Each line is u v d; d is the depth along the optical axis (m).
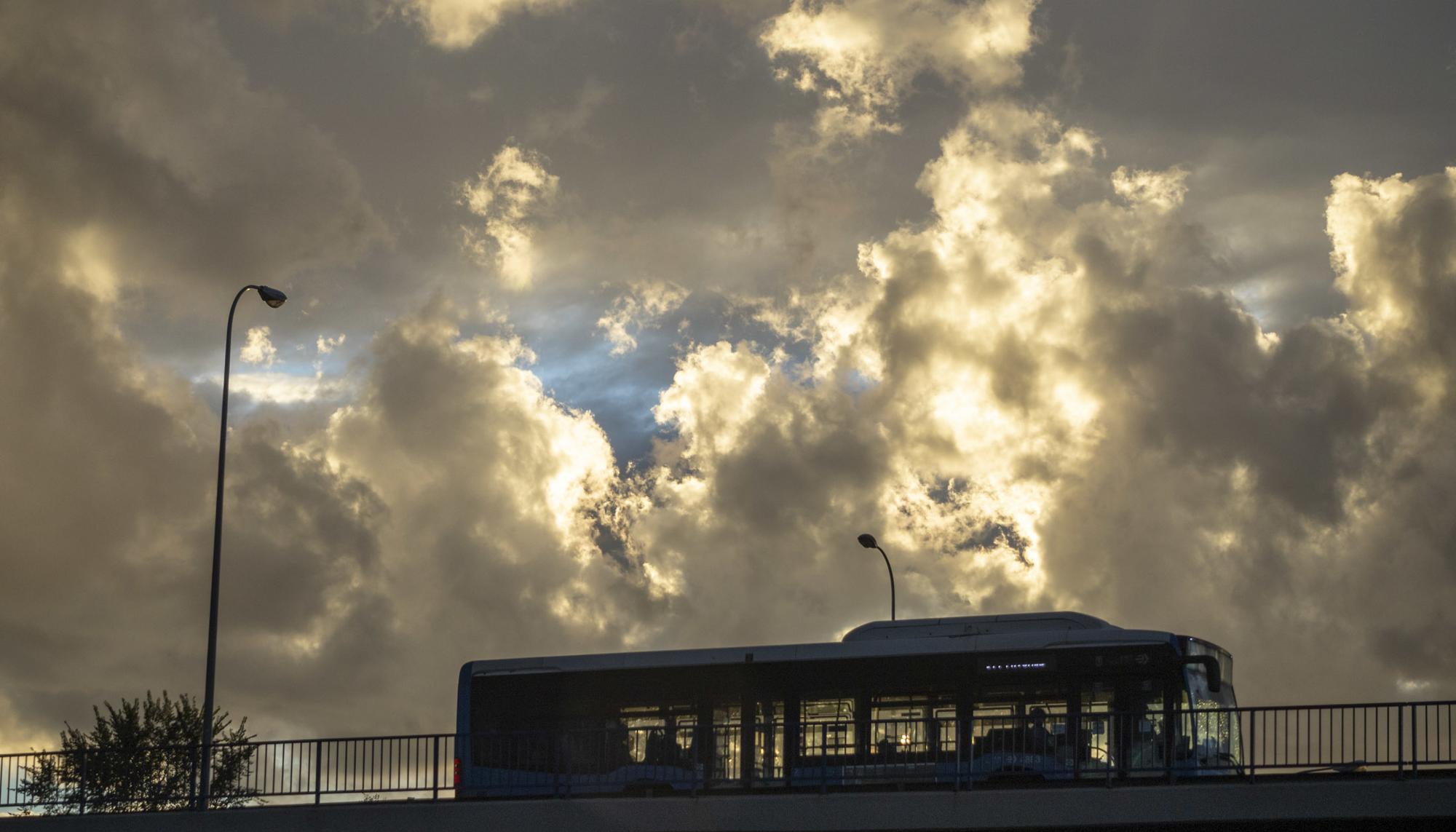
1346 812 25.14
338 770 29.70
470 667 35.34
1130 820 26.34
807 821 27.86
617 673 34.38
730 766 29.27
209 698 36.41
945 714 32.22
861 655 33.09
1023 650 32.16
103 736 48.50
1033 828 26.89
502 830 29.05
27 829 30.61
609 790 29.45
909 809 27.47
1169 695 31.17
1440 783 24.73
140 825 30.12
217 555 37.44
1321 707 25.50
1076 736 27.61
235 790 30.08
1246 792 25.73
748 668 33.66
